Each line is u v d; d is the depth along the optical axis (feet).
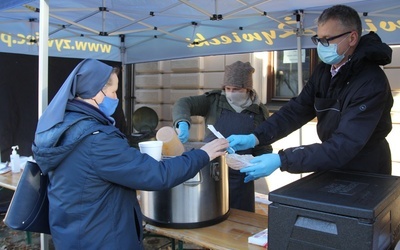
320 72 6.53
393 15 9.93
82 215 4.91
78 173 4.83
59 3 11.19
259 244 5.47
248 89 8.70
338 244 4.00
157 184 4.92
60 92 5.01
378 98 5.33
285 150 5.38
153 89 19.48
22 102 14.28
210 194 6.13
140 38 15.52
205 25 13.29
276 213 4.44
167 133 6.45
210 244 5.53
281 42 11.82
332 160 5.17
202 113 9.22
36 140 4.98
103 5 11.21
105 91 5.50
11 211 5.50
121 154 4.82
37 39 14.10
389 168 6.32
